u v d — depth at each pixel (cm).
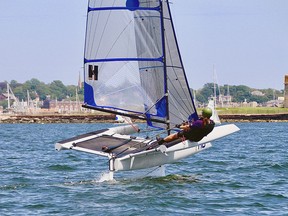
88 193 3269
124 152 3531
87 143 3647
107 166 4750
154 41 3819
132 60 3809
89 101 3828
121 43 3806
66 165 4775
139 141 3709
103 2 3797
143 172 3797
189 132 3491
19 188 3506
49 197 3184
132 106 3822
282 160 5162
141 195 3192
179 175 3959
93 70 3822
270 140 8788
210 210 2867
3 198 3177
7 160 5416
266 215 2767
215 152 6125
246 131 13012
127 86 3816
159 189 3378
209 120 3488
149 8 3809
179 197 3147
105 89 3819
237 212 2828
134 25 3803
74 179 3916
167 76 3966
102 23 3803
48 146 7569
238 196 3200
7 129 16725
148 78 3822
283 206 2967
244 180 3797
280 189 3444
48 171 4441
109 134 3797
